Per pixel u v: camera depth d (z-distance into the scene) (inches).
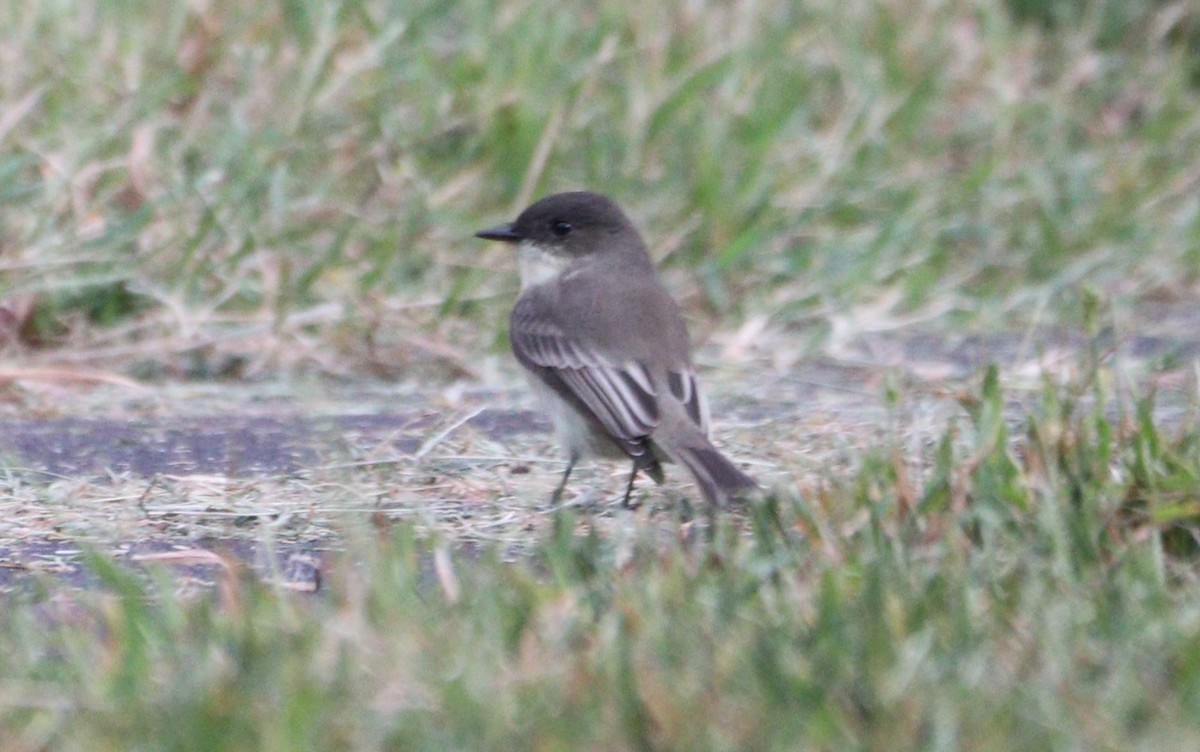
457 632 290.0
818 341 562.9
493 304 573.3
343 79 625.0
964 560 321.1
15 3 624.4
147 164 580.7
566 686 266.8
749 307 591.8
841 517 346.0
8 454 438.3
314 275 562.3
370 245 589.6
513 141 634.8
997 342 582.2
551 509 398.9
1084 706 258.1
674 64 676.1
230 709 256.7
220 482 417.1
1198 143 741.3
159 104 607.2
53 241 552.4
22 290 531.2
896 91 716.0
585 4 714.2
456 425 451.5
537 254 461.7
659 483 401.1
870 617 286.4
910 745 250.4
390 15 667.4
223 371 538.3
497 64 655.1
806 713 258.8
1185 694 264.1
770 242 624.4
